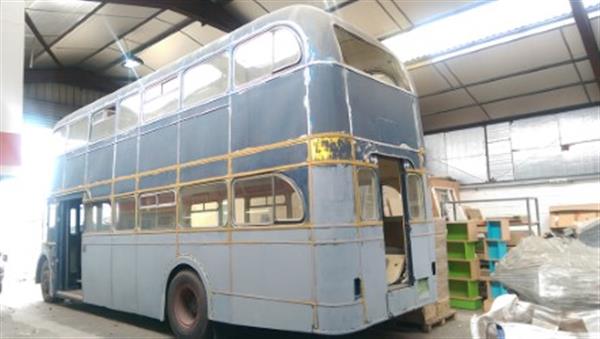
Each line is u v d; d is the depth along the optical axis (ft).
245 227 19.52
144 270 25.02
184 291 22.72
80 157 32.50
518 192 44.42
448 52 38.06
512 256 18.89
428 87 43.19
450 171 49.49
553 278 15.78
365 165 18.79
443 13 34.09
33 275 54.95
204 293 21.30
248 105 20.02
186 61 24.06
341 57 18.76
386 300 18.86
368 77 20.04
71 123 34.47
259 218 19.06
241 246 19.63
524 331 15.07
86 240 30.45
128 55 49.47
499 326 15.46
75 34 44.47
